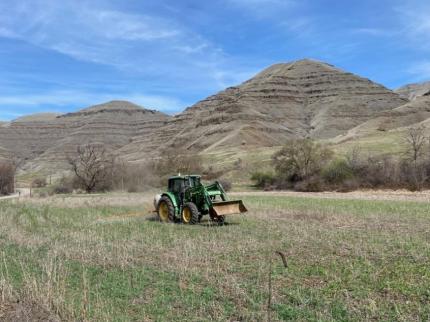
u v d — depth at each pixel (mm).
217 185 20812
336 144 83500
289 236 16250
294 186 55406
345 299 9219
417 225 18656
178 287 10406
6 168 73312
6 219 23016
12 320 8594
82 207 30656
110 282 10938
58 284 10359
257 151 99875
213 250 14016
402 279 10391
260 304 9070
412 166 48531
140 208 29547
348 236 15969
